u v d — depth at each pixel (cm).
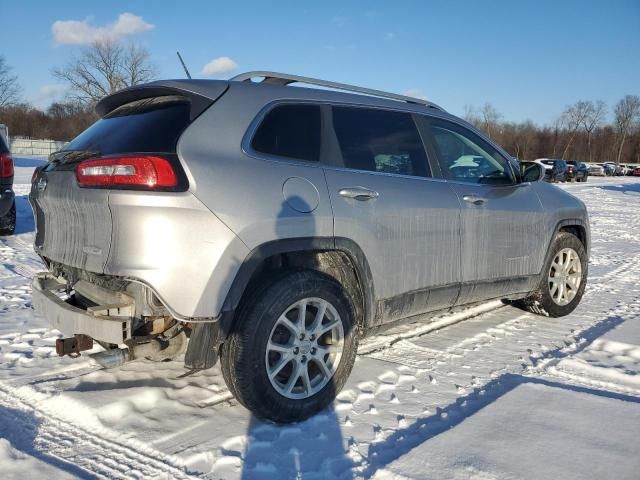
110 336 275
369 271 330
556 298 503
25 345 410
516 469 247
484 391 340
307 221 298
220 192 274
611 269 781
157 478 248
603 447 265
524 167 459
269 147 307
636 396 335
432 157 390
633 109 8275
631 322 482
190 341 272
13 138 5128
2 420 298
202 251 267
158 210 263
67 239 311
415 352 409
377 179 344
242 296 291
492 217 415
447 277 382
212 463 260
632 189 3194
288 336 304
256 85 320
